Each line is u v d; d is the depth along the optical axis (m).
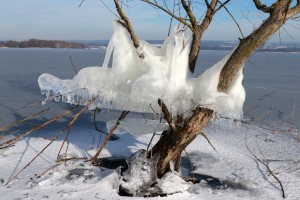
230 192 4.02
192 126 3.59
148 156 3.94
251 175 4.59
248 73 21.89
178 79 3.45
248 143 6.18
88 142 5.78
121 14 3.41
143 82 3.30
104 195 3.70
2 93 11.22
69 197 3.64
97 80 3.61
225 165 4.92
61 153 5.03
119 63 3.56
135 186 3.74
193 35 3.84
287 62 37.72
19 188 3.84
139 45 3.51
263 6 3.33
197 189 4.04
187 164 4.91
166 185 3.79
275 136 6.71
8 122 7.50
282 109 9.41
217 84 3.46
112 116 8.12
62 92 3.79
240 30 3.46
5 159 4.75
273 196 3.98
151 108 3.40
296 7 3.34
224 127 7.10
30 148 5.26
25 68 21.19
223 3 3.75
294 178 4.52
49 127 7.09
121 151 5.27
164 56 3.63
